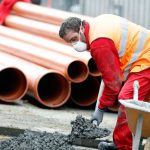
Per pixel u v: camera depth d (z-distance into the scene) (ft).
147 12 111.55
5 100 62.69
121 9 111.96
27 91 65.00
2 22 86.99
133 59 43.96
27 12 83.20
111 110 63.26
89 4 112.37
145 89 43.98
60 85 63.98
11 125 51.55
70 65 63.41
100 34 42.75
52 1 112.37
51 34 72.43
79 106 65.92
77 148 46.91
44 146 44.32
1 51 73.46
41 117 57.21
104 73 42.88
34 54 67.87
